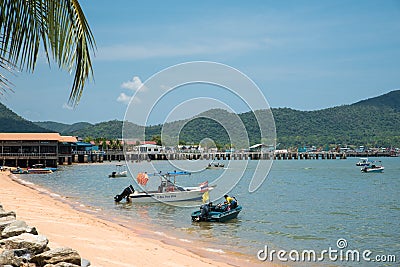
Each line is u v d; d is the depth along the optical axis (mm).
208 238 18312
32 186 43500
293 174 70750
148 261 12180
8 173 64312
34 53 6652
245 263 14180
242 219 23656
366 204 31547
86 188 42375
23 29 6578
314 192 40344
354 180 57406
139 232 18859
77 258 8312
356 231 20797
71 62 6672
